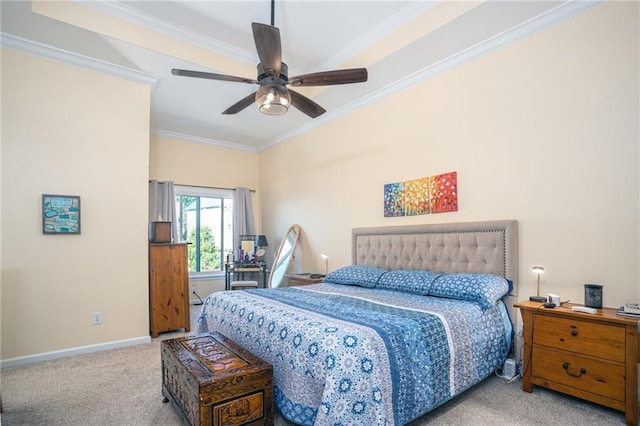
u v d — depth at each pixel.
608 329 2.04
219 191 6.24
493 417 2.04
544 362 2.31
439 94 3.46
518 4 2.59
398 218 3.82
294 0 2.92
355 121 4.44
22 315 3.07
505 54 2.95
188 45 3.53
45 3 2.81
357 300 2.59
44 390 2.51
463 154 3.23
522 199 2.82
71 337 3.29
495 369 2.54
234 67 3.84
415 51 3.23
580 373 2.14
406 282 3.04
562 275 2.59
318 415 1.58
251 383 1.78
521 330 2.71
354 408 1.57
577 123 2.54
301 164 5.42
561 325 2.24
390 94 3.96
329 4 2.99
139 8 3.08
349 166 4.51
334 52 3.72
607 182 2.39
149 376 2.77
